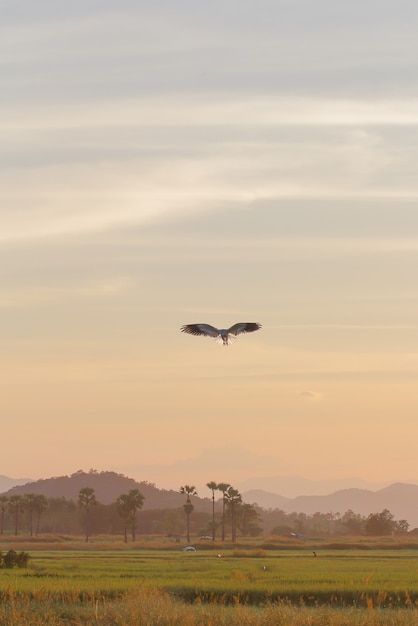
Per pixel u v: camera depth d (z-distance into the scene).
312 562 134.00
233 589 74.19
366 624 49.00
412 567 113.19
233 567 112.88
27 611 52.25
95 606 52.72
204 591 73.50
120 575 94.88
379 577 89.50
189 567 112.25
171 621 48.59
